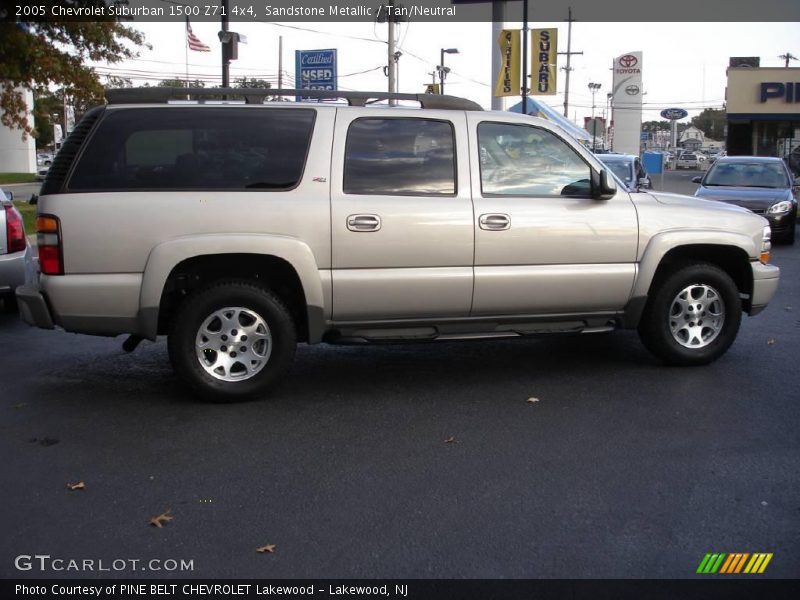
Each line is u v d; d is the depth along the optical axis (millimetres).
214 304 5711
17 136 52344
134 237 5516
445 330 6188
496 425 5469
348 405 5898
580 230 6223
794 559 3715
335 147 5832
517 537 3904
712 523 4055
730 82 39500
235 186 5668
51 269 5527
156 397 6078
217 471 4684
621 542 3861
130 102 5676
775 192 16141
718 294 6777
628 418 5605
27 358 7266
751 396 6102
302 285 5730
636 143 61938
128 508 4207
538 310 6270
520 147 6219
